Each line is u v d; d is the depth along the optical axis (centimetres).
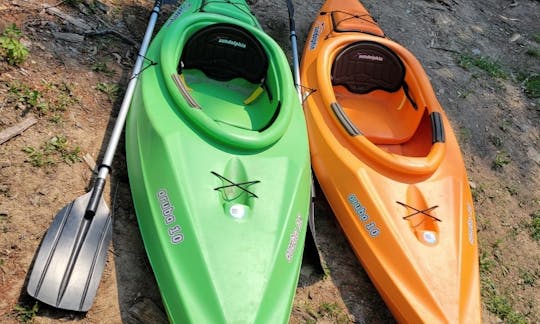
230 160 197
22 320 166
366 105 291
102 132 228
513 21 471
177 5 317
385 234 213
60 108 226
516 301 242
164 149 192
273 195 193
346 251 234
